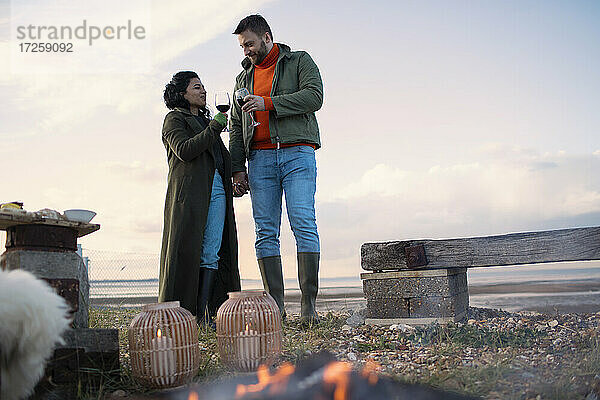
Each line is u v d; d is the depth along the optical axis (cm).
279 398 265
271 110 510
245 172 563
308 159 528
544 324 528
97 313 629
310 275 520
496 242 504
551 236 488
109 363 318
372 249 532
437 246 518
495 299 1220
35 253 305
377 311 529
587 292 1285
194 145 488
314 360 313
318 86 525
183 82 528
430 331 473
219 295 530
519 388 304
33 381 242
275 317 348
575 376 326
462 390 299
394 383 295
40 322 230
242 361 338
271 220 536
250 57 541
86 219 329
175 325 317
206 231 514
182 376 316
